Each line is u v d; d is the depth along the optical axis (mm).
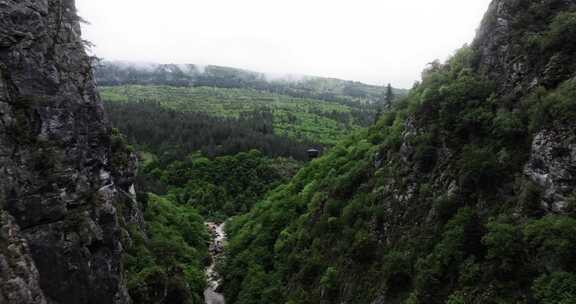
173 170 126875
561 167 23234
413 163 38375
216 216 107938
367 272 36750
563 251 20688
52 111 23156
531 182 25328
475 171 29391
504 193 27422
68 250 22688
